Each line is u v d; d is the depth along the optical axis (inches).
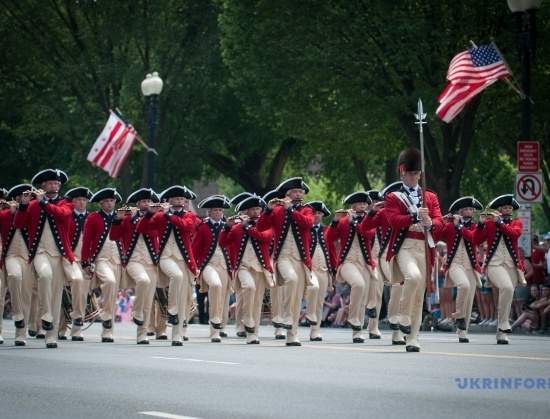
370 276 2133.4
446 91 2600.9
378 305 2154.3
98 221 2070.6
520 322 2496.3
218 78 4603.8
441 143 3868.1
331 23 3284.9
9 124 5191.9
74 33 4562.0
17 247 1807.3
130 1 4473.4
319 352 1617.9
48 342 1743.4
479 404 983.0
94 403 1001.5
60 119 4574.3
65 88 4520.2
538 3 2491.4
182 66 4566.9
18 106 4687.5
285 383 1151.0
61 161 5182.1
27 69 4680.1
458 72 2588.6
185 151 4670.3
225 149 5182.1
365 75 3277.6
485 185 4635.8
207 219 2175.2
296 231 1893.5
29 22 4608.8
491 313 2598.4
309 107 3577.8
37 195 1772.9
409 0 3225.9
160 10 4493.1
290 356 1526.8
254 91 3991.1
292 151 5201.8
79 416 923.4
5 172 5472.4
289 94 3533.5
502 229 1979.6
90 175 4717.0
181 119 4638.3
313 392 1072.8
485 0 3159.5
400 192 1568.7
